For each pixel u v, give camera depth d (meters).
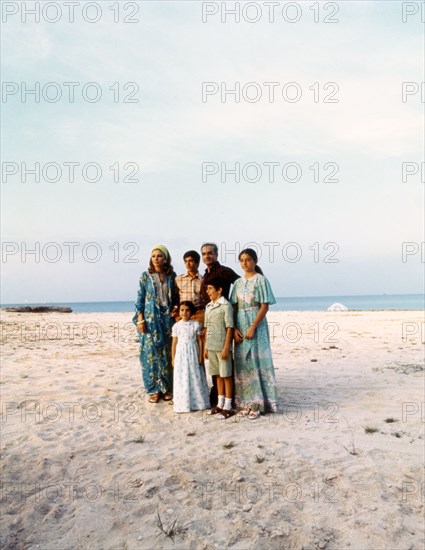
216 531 3.18
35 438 4.91
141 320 6.35
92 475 4.04
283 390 7.05
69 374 8.18
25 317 24.47
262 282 5.68
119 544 3.06
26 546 3.04
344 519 3.30
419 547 2.98
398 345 12.03
